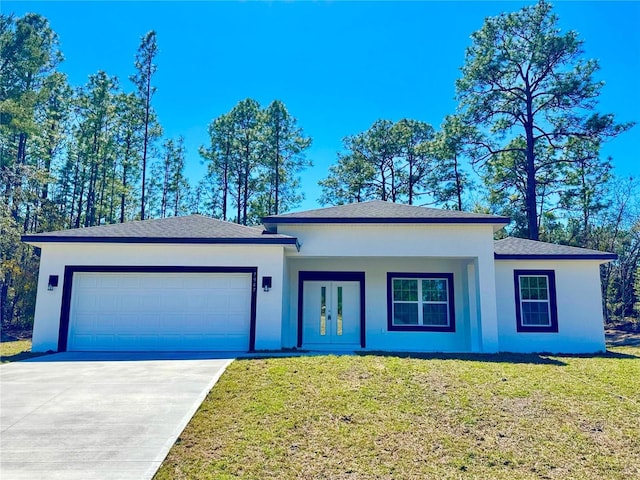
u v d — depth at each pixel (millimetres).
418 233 13477
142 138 34594
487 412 6867
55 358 11023
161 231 13375
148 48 34250
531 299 14367
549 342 14039
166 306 12680
